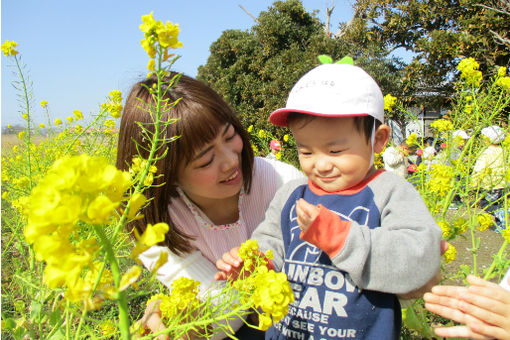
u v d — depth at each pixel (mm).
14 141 3771
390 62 9312
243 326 1641
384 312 1098
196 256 1559
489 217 1779
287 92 10695
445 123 2424
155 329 1139
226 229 1591
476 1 8188
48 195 514
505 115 2889
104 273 847
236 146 1392
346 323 1099
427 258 984
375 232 1024
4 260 2025
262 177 1657
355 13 10453
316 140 1152
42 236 522
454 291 916
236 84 12070
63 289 855
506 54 7387
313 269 1183
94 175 534
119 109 2414
